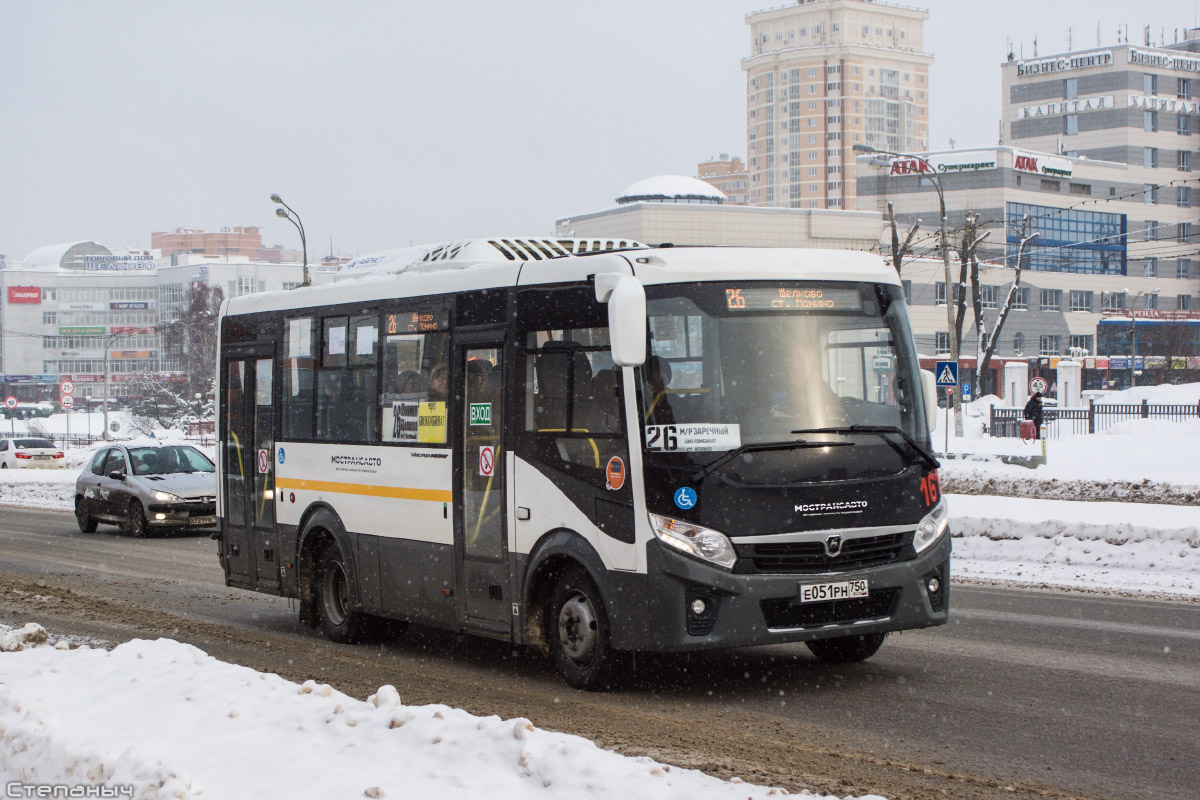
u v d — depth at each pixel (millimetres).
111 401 175375
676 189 77500
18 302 186625
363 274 12023
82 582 16203
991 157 100375
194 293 141250
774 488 8258
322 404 11750
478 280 9836
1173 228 118375
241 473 13109
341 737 6418
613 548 8453
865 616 8492
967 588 14414
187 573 17281
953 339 42969
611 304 8031
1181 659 9695
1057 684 8773
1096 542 16812
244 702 7223
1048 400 61062
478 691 8945
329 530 11492
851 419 8625
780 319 8641
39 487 36031
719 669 9562
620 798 5293
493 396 9586
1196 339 99500
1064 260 106875
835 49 189000
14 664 8695
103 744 6121
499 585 9477
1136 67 125438
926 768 6586
